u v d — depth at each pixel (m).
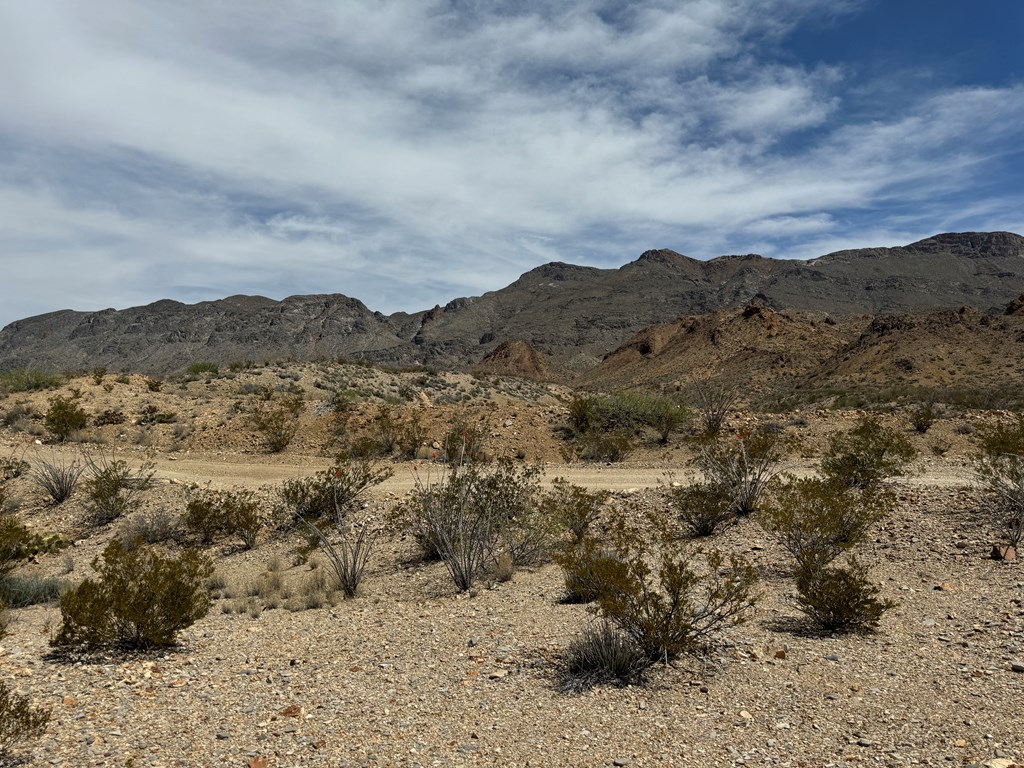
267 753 5.36
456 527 12.59
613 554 11.10
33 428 24.12
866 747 5.20
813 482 12.52
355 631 9.05
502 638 8.34
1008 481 12.68
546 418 26.50
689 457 21.22
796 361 105.31
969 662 6.69
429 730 5.81
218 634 9.09
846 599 7.95
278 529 15.51
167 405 26.97
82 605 7.93
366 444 22.39
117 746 5.38
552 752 5.38
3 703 5.40
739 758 5.16
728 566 11.01
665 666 7.15
